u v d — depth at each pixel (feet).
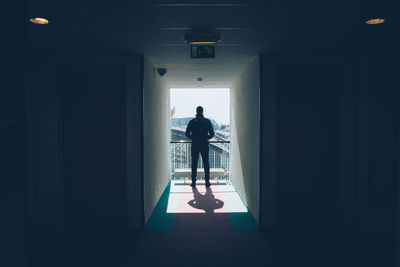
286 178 12.30
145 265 9.16
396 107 5.18
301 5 7.16
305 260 9.49
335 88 12.24
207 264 9.20
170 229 12.53
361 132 11.96
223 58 12.98
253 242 11.04
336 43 10.55
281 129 12.27
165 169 20.90
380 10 7.52
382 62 11.72
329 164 12.28
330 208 12.32
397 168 5.17
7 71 4.80
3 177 4.75
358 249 10.40
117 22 8.32
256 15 7.82
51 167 12.40
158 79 16.65
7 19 4.80
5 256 4.88
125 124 12.30
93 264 9.28
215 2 6.95
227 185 22.20
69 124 12.50
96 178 12.49
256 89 12.76
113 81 12.37
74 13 7.58
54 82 12.31
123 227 12.39
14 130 4.87
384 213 11.84
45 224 12.42
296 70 12.26
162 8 7.27
